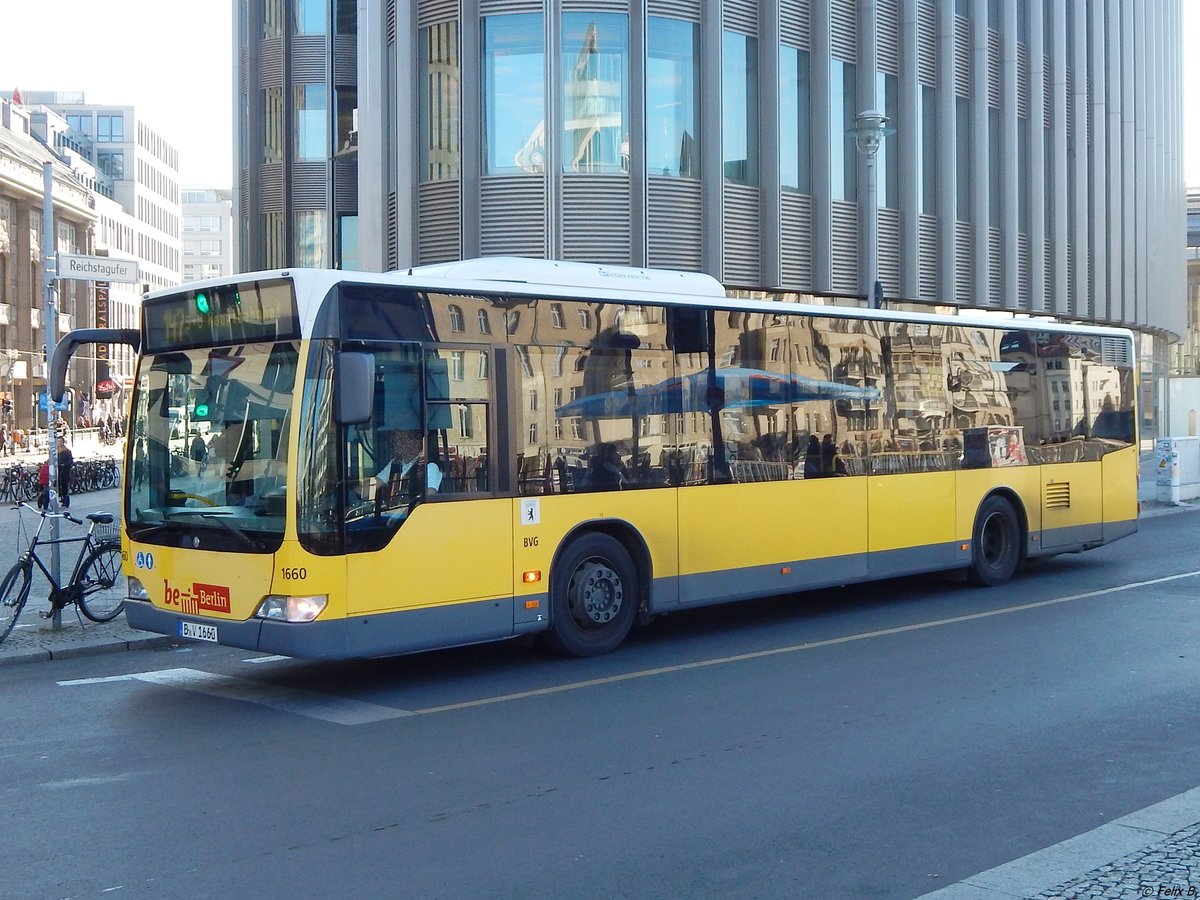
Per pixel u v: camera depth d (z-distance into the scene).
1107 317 35.91
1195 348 85.12
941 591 14.42
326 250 37.66
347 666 10.55
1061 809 6.16
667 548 11.01
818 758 7.18
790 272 24.95
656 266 22.88
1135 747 7.32
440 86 23.11
